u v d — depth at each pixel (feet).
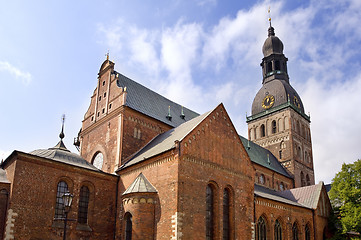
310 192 186.70
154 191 114.62
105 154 147.54
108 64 166.20
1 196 105.81
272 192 190.39
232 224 124.26
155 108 165.68
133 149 144.15
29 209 106.63
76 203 118.73
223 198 125.29
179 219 105.09
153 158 120.47
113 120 149.59
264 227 148.97
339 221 177.47
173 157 113.29
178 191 107.96
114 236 125.39
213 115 130.62
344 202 173.99
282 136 253.24
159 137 150.61
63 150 136.56
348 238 181.27
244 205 131.85
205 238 112.37
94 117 163.22
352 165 173.06
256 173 205.67
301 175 248.11
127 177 129.80
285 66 284.41
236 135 138.82
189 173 113.80
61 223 113.29
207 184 119.75
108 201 128.26
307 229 173.06
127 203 115.14
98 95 166.71
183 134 125.70
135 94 160.56
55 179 115.55
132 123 147.64
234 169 132.57
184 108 192.44
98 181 127.75
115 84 157.38
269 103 267.80
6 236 99.81
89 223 121.08
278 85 268.82
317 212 177.37
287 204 161.99
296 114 263.29
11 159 112.78
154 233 110.22
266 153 243.40
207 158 122.52
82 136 168.14
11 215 102.12
